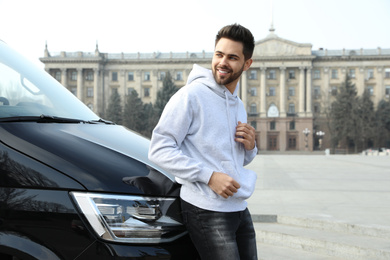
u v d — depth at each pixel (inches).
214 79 69.3
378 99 2992.1
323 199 282.8
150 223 62.5
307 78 2972.4
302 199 282.8
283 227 204.5
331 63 3021.7
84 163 64.3
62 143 67.2
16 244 58.4
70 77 3112.7
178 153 64.8
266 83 3016.7
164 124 66.3
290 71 3016.7
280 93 2977.4
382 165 748.6
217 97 68.7
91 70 3102.9
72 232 58.8
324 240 172.6
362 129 2593.5
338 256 166.9
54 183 60.7
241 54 67.7
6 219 59.6
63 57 3078.2
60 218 59.1
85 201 59.8
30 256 57.9
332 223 195.3
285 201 273.0
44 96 89.1
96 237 58.9
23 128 67.7
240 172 69.1
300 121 2947.8
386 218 205.2
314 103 3038.9
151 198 64.3
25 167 61.7
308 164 817.5
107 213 60.2
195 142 67.0
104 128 86.0
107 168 65.3
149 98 3134.8
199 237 64.5
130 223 61.0
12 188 60.7
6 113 73.8
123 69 3134.8
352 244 164.7
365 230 183.6
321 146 2928.2
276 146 2960.1
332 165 763.4
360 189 345.7
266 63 2967.5
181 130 66.2
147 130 2834.6
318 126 2997.0
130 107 2842.0
